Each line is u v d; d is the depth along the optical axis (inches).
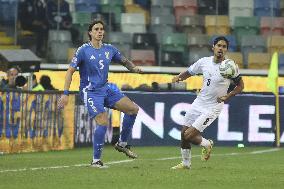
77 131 2119.8
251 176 1158.3
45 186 959.6
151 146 2269.9
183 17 3073.3
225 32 3073.3
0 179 1048.8
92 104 1321.4
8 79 2017.7
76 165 1385.3
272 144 2305.6
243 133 2300.7
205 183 1031.6
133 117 1339.8
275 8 3078.2
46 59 2812.5
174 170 1258.0
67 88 1314.0
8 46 2807.6
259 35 3043.8
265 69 2866.6
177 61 2896.2
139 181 1046.4
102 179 1071.0
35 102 1902.1
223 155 1817.2
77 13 2974.9
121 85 2559.1
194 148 2129.7
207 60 1309.1
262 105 2308.1
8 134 1793.8
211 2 3125.0
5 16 2834.6
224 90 1304.1
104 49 1337.4
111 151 1951.3
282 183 1048.2
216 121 2294.5
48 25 2869.1
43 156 1700.3
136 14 3046.3
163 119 2281.0
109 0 3107.8
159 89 2279.8
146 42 2920.8
